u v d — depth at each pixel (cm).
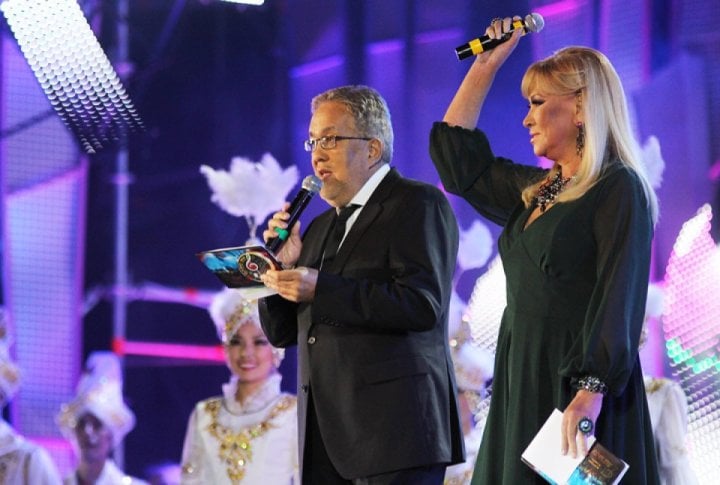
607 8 2080
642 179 946
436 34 2116
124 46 2062
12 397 1986
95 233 2061
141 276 2078
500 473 977
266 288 1002
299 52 2119
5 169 2016
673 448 1566
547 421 896
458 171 1082
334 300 972
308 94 2120
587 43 2088
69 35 2031
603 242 923
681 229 2034
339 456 990
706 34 2059
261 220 1714
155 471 2048
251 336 1636
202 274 2095
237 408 1636
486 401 1778
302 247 1094
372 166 1059
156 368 2073
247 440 1608
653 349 1973
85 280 2056
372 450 982
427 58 2116
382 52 2120
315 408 1011
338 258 1030
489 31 1104
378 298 975
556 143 973
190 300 2086
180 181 2091
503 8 2108
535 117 977
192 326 2086
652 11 2072
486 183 1080
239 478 1597
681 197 2048
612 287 898
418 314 981
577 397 888
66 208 2048
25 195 2028
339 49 2120
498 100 2109
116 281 2067
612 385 888
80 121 2050
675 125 2064
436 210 1036
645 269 918
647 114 2069
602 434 919
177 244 2088
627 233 915
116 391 1786
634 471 923
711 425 1952
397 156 2119
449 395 1035
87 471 1752
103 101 2056
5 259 2014
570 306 938
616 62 2081
